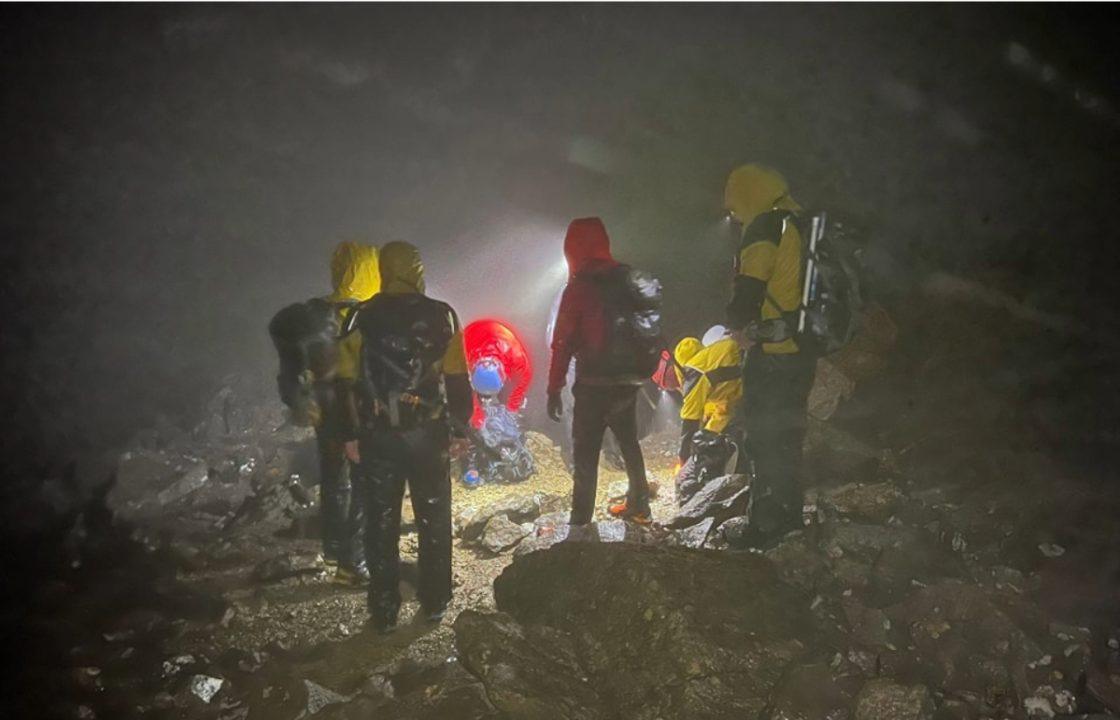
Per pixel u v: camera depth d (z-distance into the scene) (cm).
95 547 629
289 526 655
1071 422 655
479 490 717
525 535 612
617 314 558
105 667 482
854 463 619
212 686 452
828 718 380
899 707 367
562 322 563
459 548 620
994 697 401
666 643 411
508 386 767
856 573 497
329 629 520
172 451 778
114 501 694
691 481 639
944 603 455
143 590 567
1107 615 459
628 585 446
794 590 467
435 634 505
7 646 501
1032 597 479
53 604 551
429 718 402
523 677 405
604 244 572
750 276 489
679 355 659
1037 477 589
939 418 677
